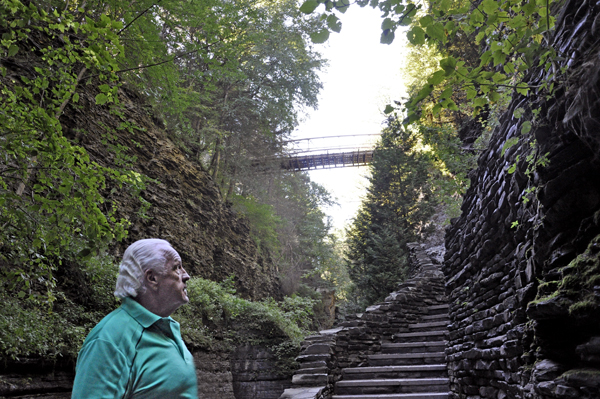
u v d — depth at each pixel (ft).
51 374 18.11
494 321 14.51
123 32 21.52
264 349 36.50
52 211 13.97
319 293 73.56
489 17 8.87
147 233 36.60
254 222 60.39
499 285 14.82
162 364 4.53
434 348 29.48
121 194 34.37
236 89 57.00
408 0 8.95
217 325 35.53
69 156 13.14
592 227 8.65
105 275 24.44
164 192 40.55
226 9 25.77
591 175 8.70
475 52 26.25
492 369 14.89
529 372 10.47
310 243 83.25
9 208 13.34
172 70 24.02
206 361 31.40
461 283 20.12
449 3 9.19
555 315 8.83
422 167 53.78
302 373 27.12
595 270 8.14
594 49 8.01
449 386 22.68
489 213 14.96
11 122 12.75
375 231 54.95
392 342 32.27
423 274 40.47
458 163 20.43
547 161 9.39
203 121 52.90
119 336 4.45
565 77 8.75
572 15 9.52
